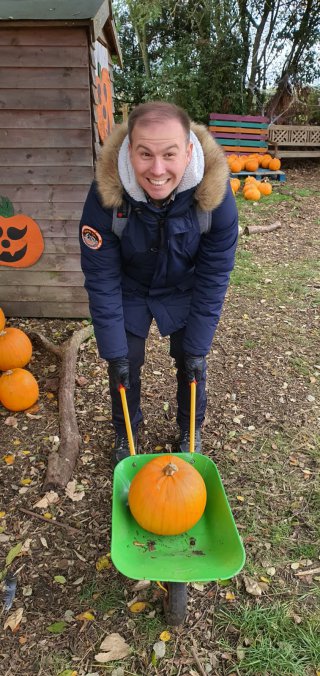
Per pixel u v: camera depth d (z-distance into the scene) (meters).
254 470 3.03
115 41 5.27
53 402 3.60
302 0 12.33
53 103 3.91
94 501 2.80
